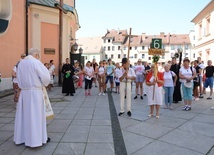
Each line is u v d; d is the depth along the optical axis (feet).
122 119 22.00
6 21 38.99
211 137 17.17
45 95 15.74
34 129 14.33
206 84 36.29
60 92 41.37
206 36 70.85
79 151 14.21
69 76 37.37
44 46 55.42
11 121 20.53
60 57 51.83
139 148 14.96
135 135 17.43
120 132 18.04
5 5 39.37
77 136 16.89
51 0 61.21
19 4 44.96
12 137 16.46
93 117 22.63
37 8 53.52
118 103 30.68
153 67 22.81
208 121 21.66
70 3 78.84
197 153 14.30
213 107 27.45
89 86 38.70
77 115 23.44
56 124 20.02
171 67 32.22
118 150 14.52
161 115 23.98
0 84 37.99
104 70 40.11
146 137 17.03
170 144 15.71
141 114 24.23
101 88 39.42
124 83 23.48
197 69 34.63
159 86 22.48
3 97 33.83
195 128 19.38
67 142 15.66
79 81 50.78
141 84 35.27
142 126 19.76
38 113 14.55
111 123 20.51
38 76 14.65
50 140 15.97
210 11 66.85
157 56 22.84
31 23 53.11
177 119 22.35
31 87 14.52
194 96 34.47
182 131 18.53
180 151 14.57
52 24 56.59
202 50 75.31
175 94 31.65
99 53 224.33
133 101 32.89
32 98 14.46
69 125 19.74
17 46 44.47
